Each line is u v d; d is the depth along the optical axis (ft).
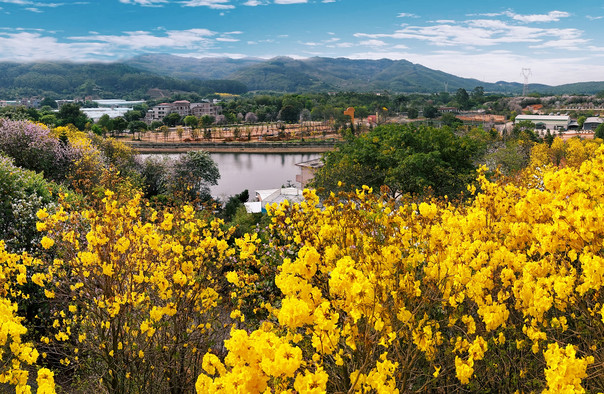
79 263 18.54
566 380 8.52
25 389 11.28
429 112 580.71
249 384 7.75
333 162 93.91
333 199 16.49
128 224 19.04
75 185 36.14
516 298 13.17
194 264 19.72
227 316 22.38
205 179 134.51
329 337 8.96
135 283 18.97
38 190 42.16
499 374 13.96
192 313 19.80
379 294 11.20
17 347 11.79
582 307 12.56
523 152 175.32
